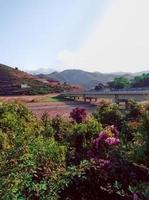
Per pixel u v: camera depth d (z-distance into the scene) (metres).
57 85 193.50
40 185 4.81
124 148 6.45
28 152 5.45
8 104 10.82
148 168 5.32
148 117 6.42
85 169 5.96
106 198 5.66
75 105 59.41
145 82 136.00
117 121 12.47
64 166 6.23
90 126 8.42
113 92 72.75
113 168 5.86
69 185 5.82
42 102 78.19
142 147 5.85
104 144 7.36
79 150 7.93
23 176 4.70
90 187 5.84
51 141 6.76
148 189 4.60
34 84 182.00
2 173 4.60
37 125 10.57
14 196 4.24
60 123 10.88
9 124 8.80
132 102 13.36
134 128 9.12
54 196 4.99
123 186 5.52
